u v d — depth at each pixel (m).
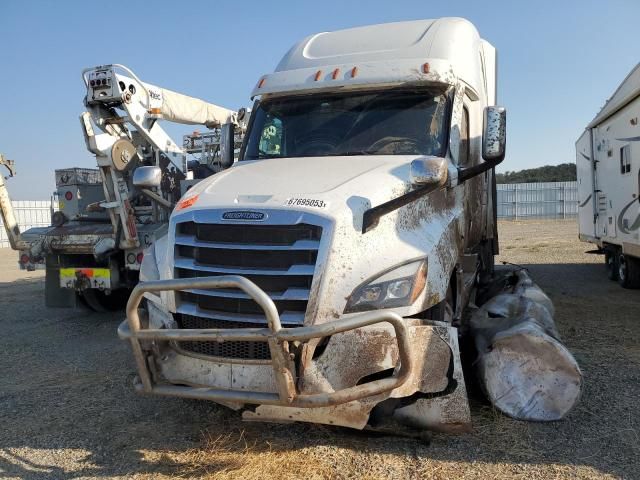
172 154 8.91
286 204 3.82
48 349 7.17
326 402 3.36
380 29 6.14
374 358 3.55
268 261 3.77
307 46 6.25
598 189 12.44
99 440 4.34
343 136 5.23
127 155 7.90
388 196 4.09
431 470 3.65
